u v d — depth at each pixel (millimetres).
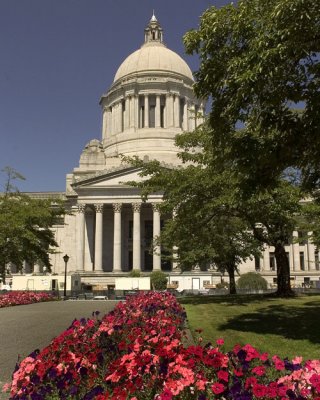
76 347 9391
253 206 26688
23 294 42875
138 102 112812
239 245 45094
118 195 90562
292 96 13180
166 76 113562
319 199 27188
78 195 91688
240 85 12945
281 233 31547
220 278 85750
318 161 13914
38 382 7359
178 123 110500
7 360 12453
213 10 13867
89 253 94688
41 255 45344
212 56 14047
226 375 6551
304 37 11930
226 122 14469
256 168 14500
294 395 5836
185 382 6488
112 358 8969
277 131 14508
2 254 41781
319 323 17109
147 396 6918
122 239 98812
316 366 6477
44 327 19609
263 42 11844
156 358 7367
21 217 41250
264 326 16969
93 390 6652
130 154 105750
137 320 14359
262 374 6750
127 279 73562
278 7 11430
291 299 29453
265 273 93125
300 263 98625
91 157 103375
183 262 48219
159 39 126625
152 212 98688
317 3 11266
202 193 27297
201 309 25469
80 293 65375
